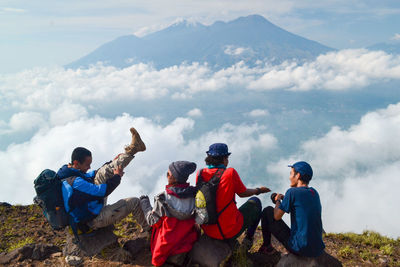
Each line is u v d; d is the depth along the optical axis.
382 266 5.34
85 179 4.78
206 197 4.38
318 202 4.51
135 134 4.81
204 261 4.52
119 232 6.89
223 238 4.63
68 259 4.80
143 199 4.98
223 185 4.43
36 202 4.54
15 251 5.09
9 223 7.69
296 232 4.48
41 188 4.44
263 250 5.31
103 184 4.57
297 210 4.44
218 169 4.58
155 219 4.47
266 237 5.21
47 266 4.78
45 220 7.98
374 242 6.62
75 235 4.66
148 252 5.11
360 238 7.07
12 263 4.88
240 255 4.86
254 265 4.96
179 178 4.46
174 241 4.42
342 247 6.29
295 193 4.46
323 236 7.10
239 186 4.60
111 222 4.79
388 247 6.18
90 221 4.75
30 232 7.09
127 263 4.82
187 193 4.47
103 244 4.89
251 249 5.75
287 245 4.61
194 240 4.73
